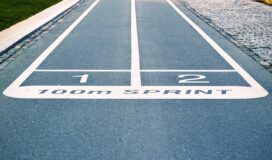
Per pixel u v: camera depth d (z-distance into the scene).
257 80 7.57
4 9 17.80
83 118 5.68
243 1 23.30
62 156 4.59
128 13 18.11
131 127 5.40
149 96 6.57
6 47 9.91
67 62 8.84
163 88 6.98
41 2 21.61
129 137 5.10
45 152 4.68
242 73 8.05
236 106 6.20
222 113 5.91
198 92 6.80
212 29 13.66
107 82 7.29
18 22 14.48
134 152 4.70
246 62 9.01
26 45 10.74
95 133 5.20
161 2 23.31
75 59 9.14
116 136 5.12
